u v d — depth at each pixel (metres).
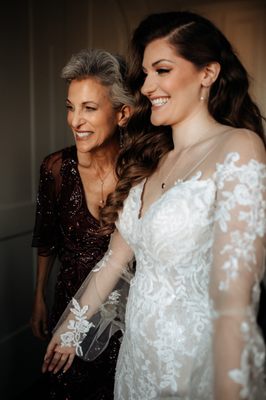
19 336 2.84
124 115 1.84
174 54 1.38
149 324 1.42
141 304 1.45
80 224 1.95
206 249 1.34
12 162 2.69
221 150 1.32
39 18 2.76
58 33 2.93
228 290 1.12
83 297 1.75
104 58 1.75
